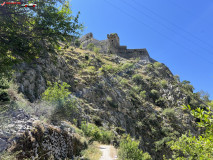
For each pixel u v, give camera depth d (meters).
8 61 7.02
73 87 37.41
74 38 7.84
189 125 51.22
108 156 12.71
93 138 18.69
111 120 35.53
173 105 61.38
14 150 5.59
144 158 13.27
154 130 45.53
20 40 6.57
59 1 7.50
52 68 32.09
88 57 69.56
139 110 50.38
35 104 12.37
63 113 13.31
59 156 8.34
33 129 7.23
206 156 3.79
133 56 114.19
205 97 84.12
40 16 6.91
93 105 35.91
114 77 63.12
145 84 72.25
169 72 95.25
